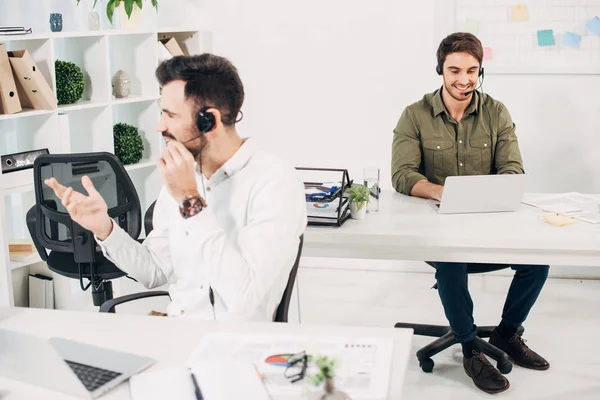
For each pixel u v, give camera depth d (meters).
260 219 1.98
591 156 4.25
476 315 3.89
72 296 3.92
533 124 4.27
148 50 4.31
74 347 1.72
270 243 1.95
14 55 3.60
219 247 1.88
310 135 4.57
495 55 4.21
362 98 4.46
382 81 4.42
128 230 3.20
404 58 4.36
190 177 1.89
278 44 4.50
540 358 3.31
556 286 4.27
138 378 1.57
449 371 3.32
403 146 3.38
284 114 4.58
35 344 1.74
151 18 4.48
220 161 2.05
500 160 3.36
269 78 4.55
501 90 4.26
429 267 4.52
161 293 2.28
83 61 4.05
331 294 4.23
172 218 2.13
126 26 4.27
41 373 1.60
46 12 4.13
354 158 4.55
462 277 3.07
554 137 4.26
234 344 1.71
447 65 3.23
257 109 4.61
